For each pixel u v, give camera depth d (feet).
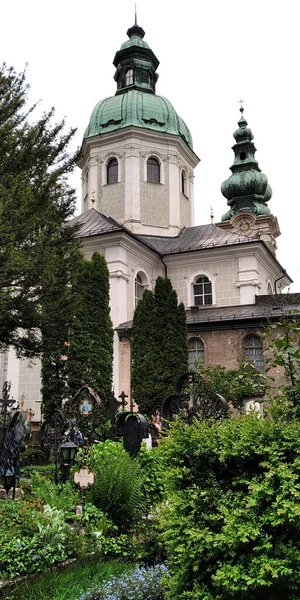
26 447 46.21
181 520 14.20
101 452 26.71
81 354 63.82
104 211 106.11
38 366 88.53
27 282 49.03
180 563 14.73
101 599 16.05
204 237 102.63
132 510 23.26
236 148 154.30
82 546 19.83
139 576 17.10
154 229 104.63
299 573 12.66
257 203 148.77
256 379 26.48
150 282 98.17
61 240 55.42
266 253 98.22
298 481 13.28
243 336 76.59
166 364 70.54
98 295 68.28
